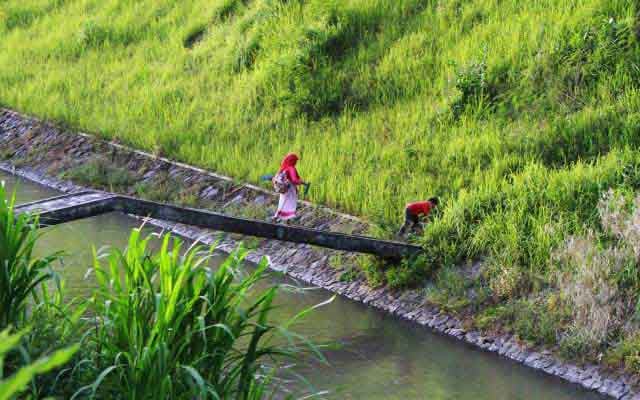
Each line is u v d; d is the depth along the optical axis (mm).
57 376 7020
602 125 17000
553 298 13164
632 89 17328
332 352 12578
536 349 12586
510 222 14898
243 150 22000
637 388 11234
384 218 16688
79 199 12203
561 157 16859
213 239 18172
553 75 19125
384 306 14703
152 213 12773
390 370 11992
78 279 14461
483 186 16422
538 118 18297
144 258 7430
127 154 23547
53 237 17859
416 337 13414
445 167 17844
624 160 15555
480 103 19312
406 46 22844
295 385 11156
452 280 14453
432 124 19828
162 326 6996
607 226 13938
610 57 18625
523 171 16734
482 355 12773
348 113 21672
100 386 7133
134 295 7203
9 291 7441
